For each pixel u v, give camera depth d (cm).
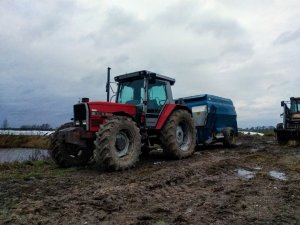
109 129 709
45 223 380
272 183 608
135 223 383
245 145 1426
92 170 745
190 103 1268
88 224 379
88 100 788
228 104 1428
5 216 399
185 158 940
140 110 868
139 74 880
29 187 558
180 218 400
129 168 744
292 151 1140
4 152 1538
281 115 1502
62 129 776
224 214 422
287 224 384
